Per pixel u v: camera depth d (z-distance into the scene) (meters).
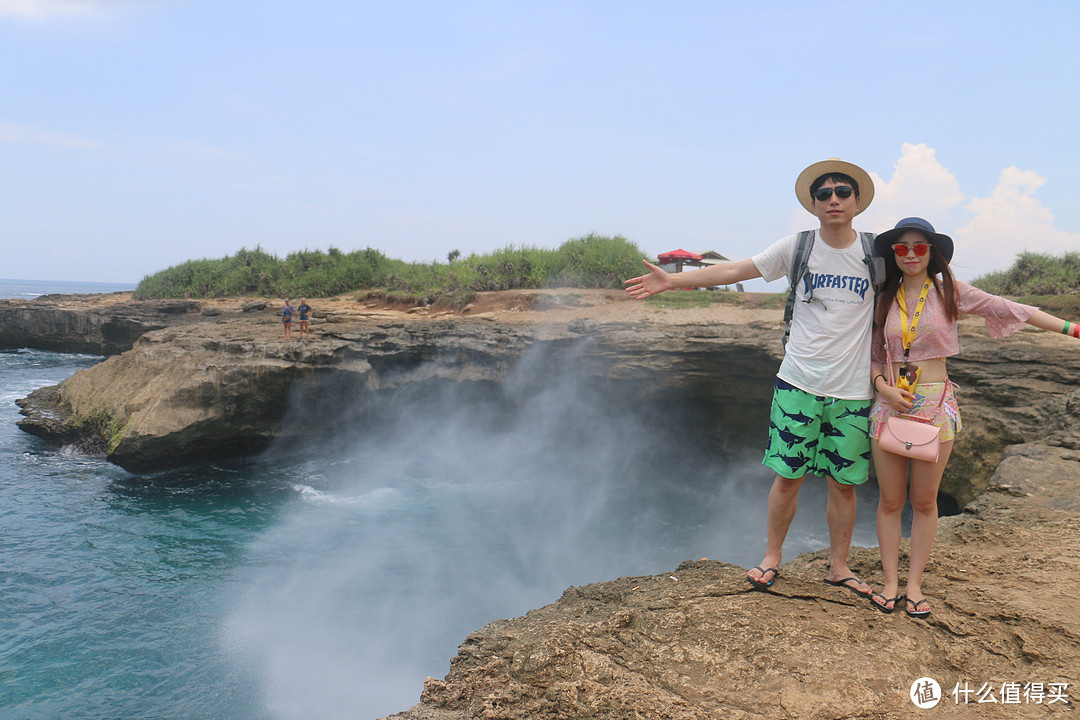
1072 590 3.54
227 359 19.61
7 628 10.64
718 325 17.39
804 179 3.33
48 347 44.28
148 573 12.73
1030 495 5.78
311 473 19.53
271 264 41.03
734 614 3.30
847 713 2.55
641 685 2.74
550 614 3.64
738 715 2.53
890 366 3.27
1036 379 12.42
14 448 20.77
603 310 21.05
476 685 2.81
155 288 44.12
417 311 25.97
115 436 19.00
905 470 3.31
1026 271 19.89
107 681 9.32
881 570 3.89
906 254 3.23
